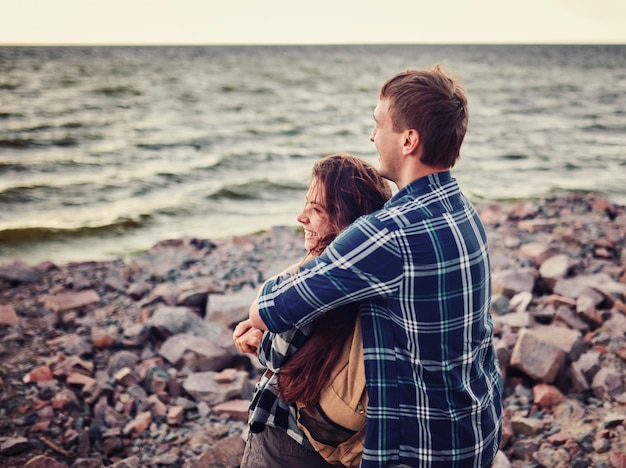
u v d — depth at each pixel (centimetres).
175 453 349
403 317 156
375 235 153
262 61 11081
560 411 374
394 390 158
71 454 342
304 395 167
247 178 1647
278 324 161
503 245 803
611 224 934
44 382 412
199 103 4153
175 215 1236
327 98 4747
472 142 2559
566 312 508
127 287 662
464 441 160
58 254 941
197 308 585
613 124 3256
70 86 5019
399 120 160
